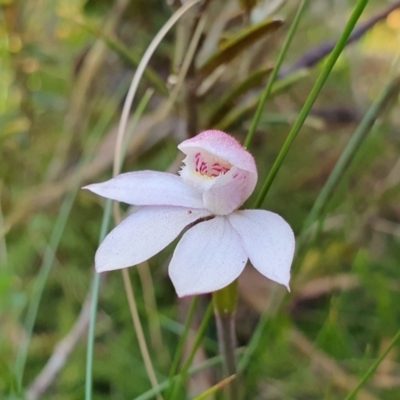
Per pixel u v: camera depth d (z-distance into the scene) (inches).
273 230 7.2
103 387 9.7
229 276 7.1
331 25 13.2
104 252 7.3
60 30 12.8
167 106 9.1
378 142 11.4
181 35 8.9
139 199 7.5
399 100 11.8
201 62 9.4
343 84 13.0
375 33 13.3
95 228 11.4
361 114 11.3
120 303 10.2
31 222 11.3
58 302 10.8
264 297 9.9
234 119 9.1
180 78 8.7
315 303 10.1
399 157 10.8
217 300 7.5
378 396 9.1
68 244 11.2
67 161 11.9
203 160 7.7
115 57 11.4
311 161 12.1
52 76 13.0
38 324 10.5
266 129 11.0
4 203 12.0
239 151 7.5
